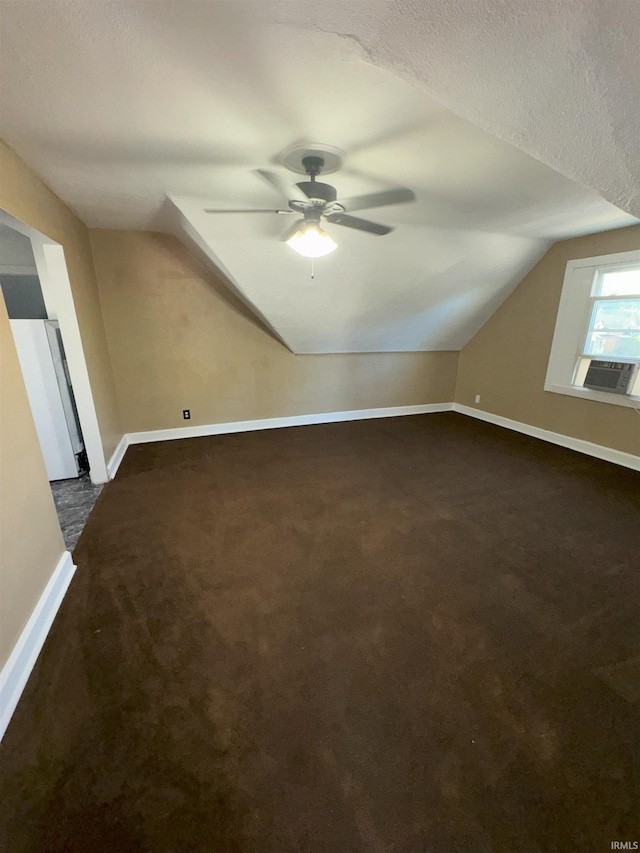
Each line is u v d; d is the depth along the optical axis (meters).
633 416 3.44
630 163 1.25
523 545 2.37
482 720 1.36
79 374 2.86
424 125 1.63
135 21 1.09
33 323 2.88
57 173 2.17
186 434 4.24
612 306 3.49
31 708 1.38
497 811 1.11
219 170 2.11
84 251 3.17
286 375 4.52
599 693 1.47
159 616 1.79
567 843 1.05
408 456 3.77
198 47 1.20
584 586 2.03
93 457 3.05
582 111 1.13
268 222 2.76
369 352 4.82
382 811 1.11
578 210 2.72
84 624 1.74
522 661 1.60
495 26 0.95
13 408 1.61
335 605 1.88
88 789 1.14
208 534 2.44
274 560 2.20
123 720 1.34
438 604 1.90
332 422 4.88
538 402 4.29
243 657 1.59
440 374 5.32
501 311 4.58
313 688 1.47
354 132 1.70
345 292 3.67
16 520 1.56
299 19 1.05
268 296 3.54
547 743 1.29
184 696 1.43
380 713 1.38
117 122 1.64
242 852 1.02
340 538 2.42
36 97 1.46
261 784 1.17
